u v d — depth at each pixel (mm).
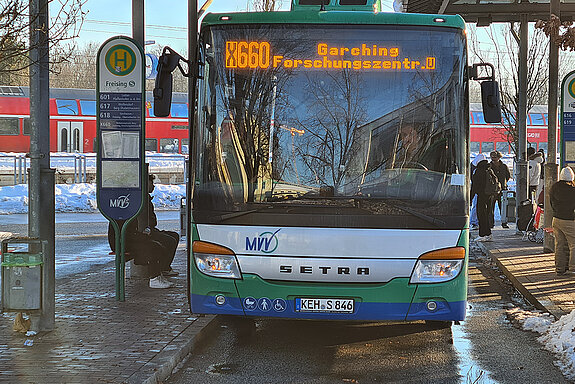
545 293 10617
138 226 11406
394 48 7426
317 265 7051
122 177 9438
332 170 7230
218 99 7426
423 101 7359
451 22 7473
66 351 7004
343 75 7395
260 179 7230
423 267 7066
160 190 31203
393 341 8133
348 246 7043
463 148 7297
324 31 7445
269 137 7320
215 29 7520
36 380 6027
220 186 7254
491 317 9562
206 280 7219
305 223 7090
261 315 7133
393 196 7152
